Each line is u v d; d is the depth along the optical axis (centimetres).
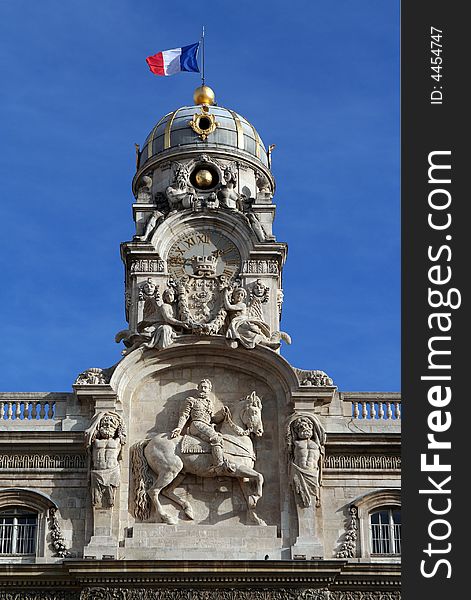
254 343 6412
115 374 6325
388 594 5959
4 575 5900
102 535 6000
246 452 6206
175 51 7756
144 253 6762
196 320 6519
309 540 6022
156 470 6166
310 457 6156
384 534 6169
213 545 6028
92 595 5841
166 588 5862
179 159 7356
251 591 5869
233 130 7525
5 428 6294
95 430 6194
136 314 6625
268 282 6744
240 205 7019
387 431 6344
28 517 6153
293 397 6278
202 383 6366
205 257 6756
